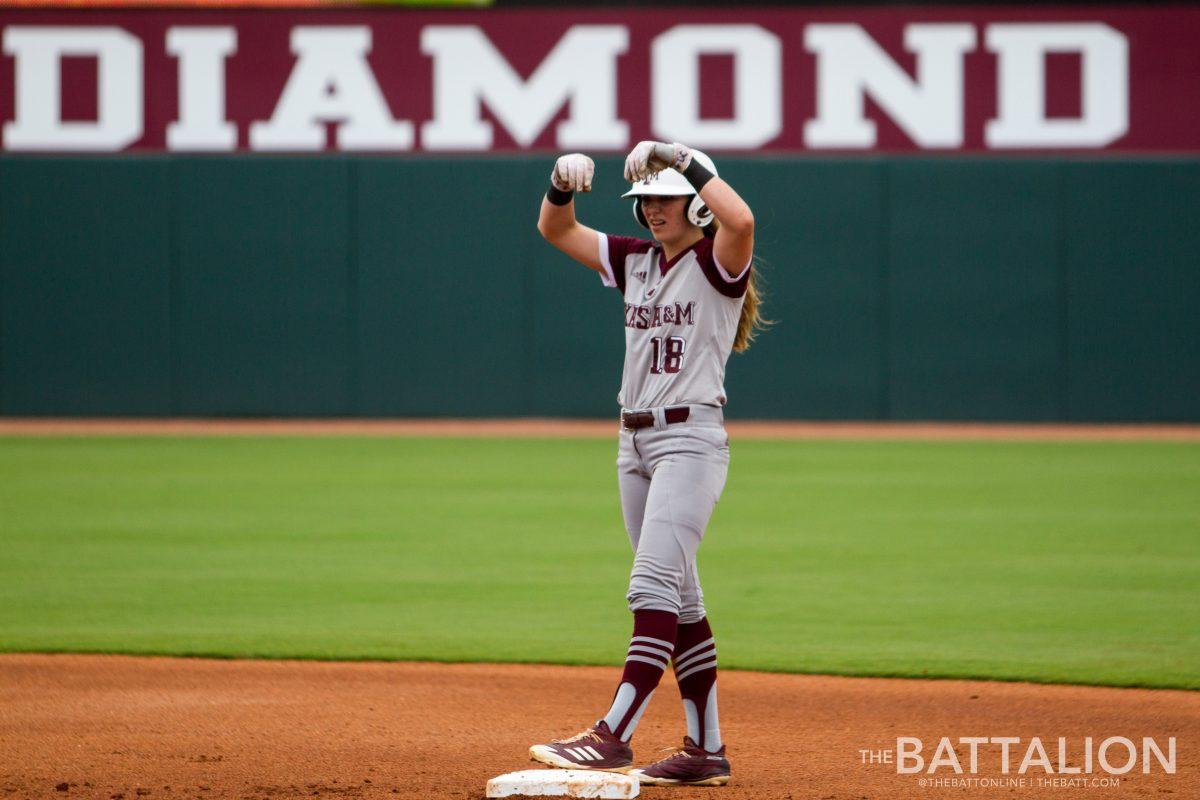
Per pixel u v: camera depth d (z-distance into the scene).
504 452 56.06
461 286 66.94
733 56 66.50
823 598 29.66
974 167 65.44
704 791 16.72
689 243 16.39
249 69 67.00
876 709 21.08
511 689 22.27
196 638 25.83
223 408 67.56
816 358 66.50
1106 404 65.69
